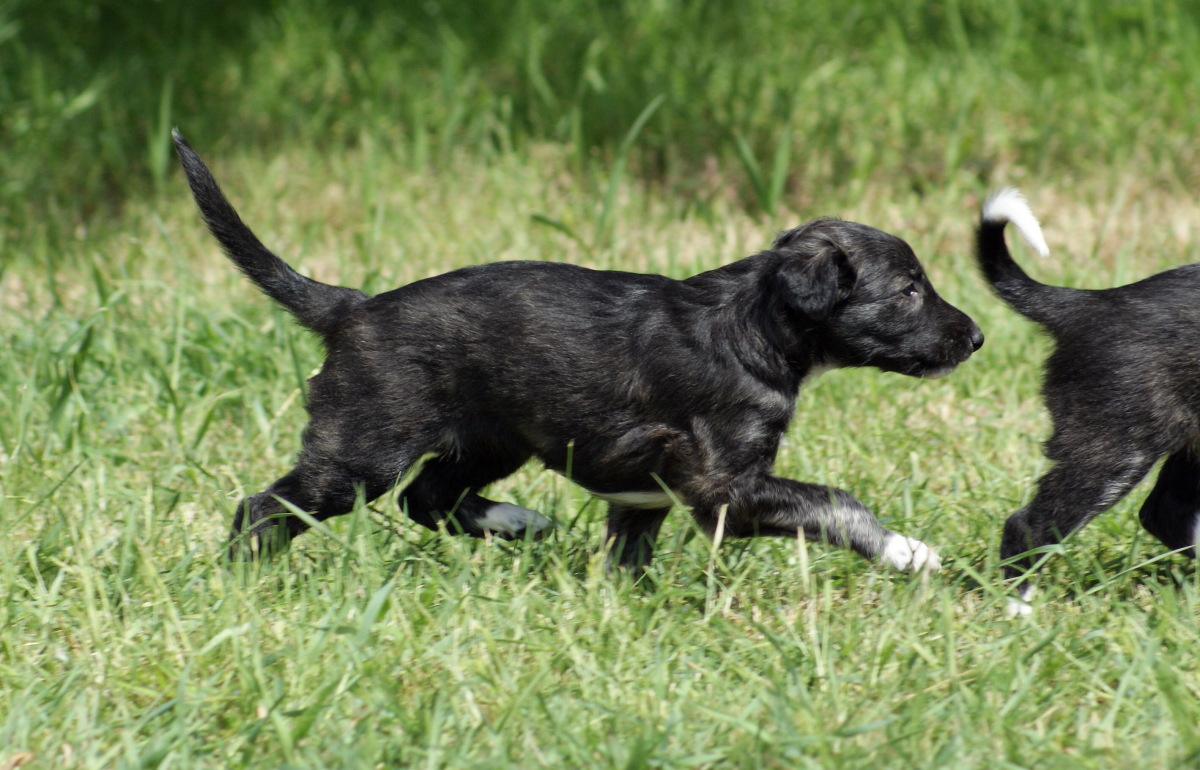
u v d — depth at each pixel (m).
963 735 6.19
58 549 8.23
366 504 8.14
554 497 9.47
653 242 14.83
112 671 6.82
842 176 15.82
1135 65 17.33
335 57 18.48
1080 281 13.27
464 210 15.40
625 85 17.02
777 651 7.06
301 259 14.39
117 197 16.14
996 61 17.39
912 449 10.36
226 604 7.25
